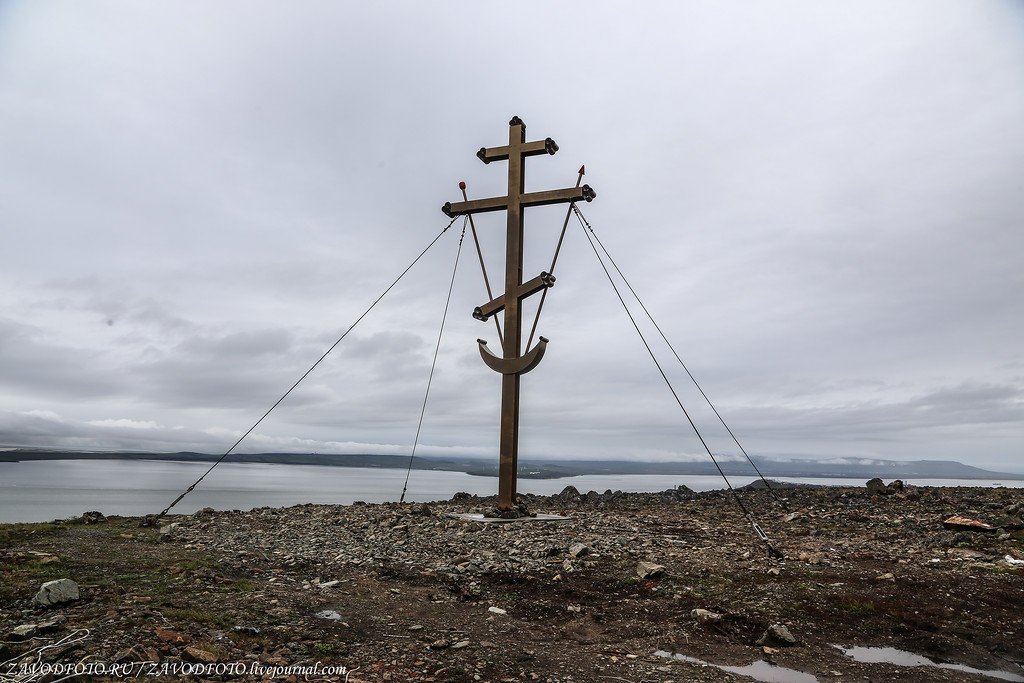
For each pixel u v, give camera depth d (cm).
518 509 1436
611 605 834
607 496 1825
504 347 1515
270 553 1052
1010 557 968
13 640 591
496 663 632
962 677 610
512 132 1579
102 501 4512
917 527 1215
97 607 694
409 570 981
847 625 739
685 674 616
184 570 884
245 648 618
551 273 1480
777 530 1258
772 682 598
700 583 891
